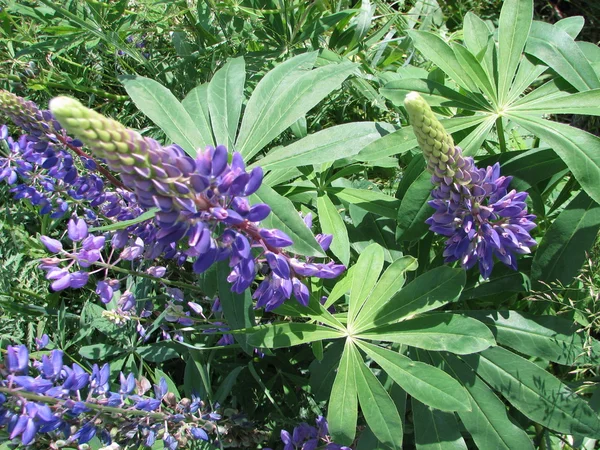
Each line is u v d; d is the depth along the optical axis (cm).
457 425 37
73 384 32
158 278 41
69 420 33
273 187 46
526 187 40
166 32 59
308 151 38
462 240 35
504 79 43
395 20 66
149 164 24
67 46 54
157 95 39
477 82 44
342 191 45
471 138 42
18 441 33
